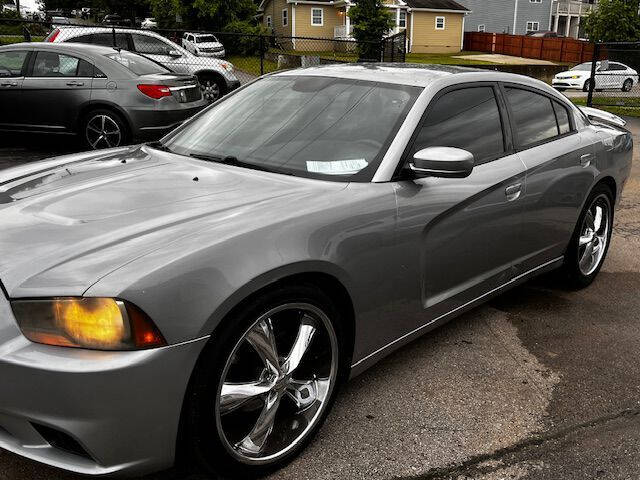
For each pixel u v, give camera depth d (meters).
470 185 3.00
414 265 2.75
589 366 3.24
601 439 2.61
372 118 2.94
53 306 1.86
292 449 2.36
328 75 3.34
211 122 3.36
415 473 2.35
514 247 3.43
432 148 2.67
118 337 1.84
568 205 3.83
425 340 3.47
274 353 2.24
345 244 2.39
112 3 54.19
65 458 1.95
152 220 2.24
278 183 2.63
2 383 1.87
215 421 2.06
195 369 1.99
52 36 12.12
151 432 1.93
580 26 50.72
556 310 3.95
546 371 3.17
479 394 2.92
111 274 1.90
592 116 5.06
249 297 2.09
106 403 1.84
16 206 2.44
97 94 7.85
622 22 33.03
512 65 32.31
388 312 2.69
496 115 3.38
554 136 3.82
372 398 2.85
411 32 44.03
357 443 2.52
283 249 2.17
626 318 3.87
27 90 8.07
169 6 34.78
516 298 4.14
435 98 3.03
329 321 2.39
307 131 2.98
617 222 6.15
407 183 2.73
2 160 7.51
